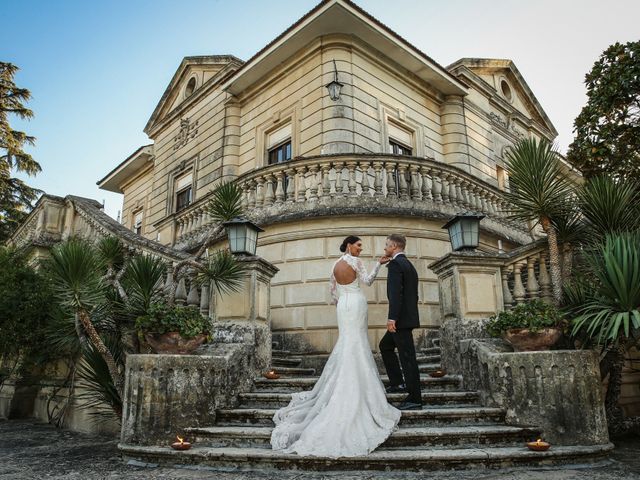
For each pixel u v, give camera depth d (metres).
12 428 8.04
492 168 15.96
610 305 4.70
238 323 6.06
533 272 6.53
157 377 4.73
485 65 17.64
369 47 12.70
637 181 6.84
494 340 5.36
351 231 9.00
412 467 3.77
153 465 4.25
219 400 5.02
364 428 4.03
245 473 3.80
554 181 6.28
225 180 14.43
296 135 12.47
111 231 9.28
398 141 13.25
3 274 8.94
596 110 7.91
